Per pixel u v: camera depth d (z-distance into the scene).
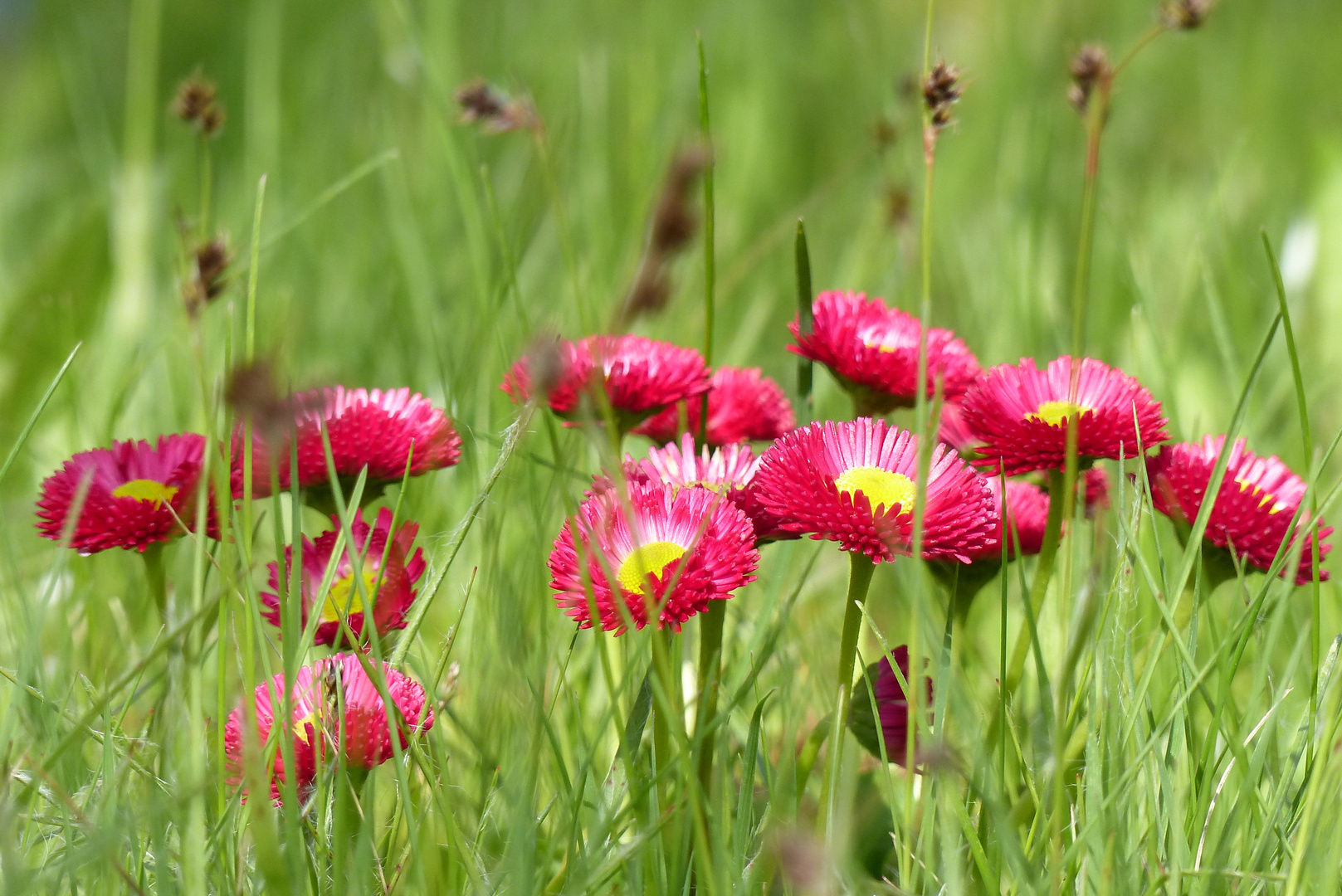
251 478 1.07
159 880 1.04
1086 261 1.09
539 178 1.68
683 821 1.06
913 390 1.10
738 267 1.41
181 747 1.07
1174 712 1.06
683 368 1.10
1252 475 1.12
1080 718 1.09
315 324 1.72
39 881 1.02
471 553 1.18
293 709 1.07
